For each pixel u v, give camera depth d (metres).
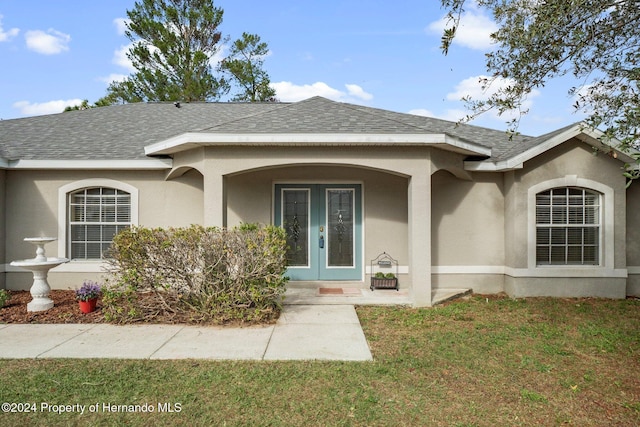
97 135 10.73
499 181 9.58
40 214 9.48
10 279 9.48
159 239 6.93
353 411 3.87
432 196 9.60
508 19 5.14
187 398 4.10
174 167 9.01
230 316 6.79
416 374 4.76
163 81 24.41
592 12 4.72
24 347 5.62
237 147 7.84
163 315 7.08
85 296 7.41
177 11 25.97
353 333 6.33
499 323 6.91
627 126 4.67
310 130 7.48
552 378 4.70
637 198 9.46
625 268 8.95
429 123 11.40
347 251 9.99
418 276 8.02
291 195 10.05
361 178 9.88
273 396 4.16
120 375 4.65
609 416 3.85
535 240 9.02
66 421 3.67
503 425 3.67
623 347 5.76
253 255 6.86
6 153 9.41
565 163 8.98
